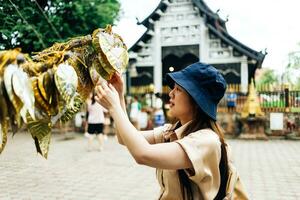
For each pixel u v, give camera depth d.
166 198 1.93
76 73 1.68
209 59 21.88
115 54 1.76
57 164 9.36
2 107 1.47
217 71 1.90
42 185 7.21
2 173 8.25
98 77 1.75
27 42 13.65
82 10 16.09
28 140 14.03
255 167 9.21
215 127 1.91
